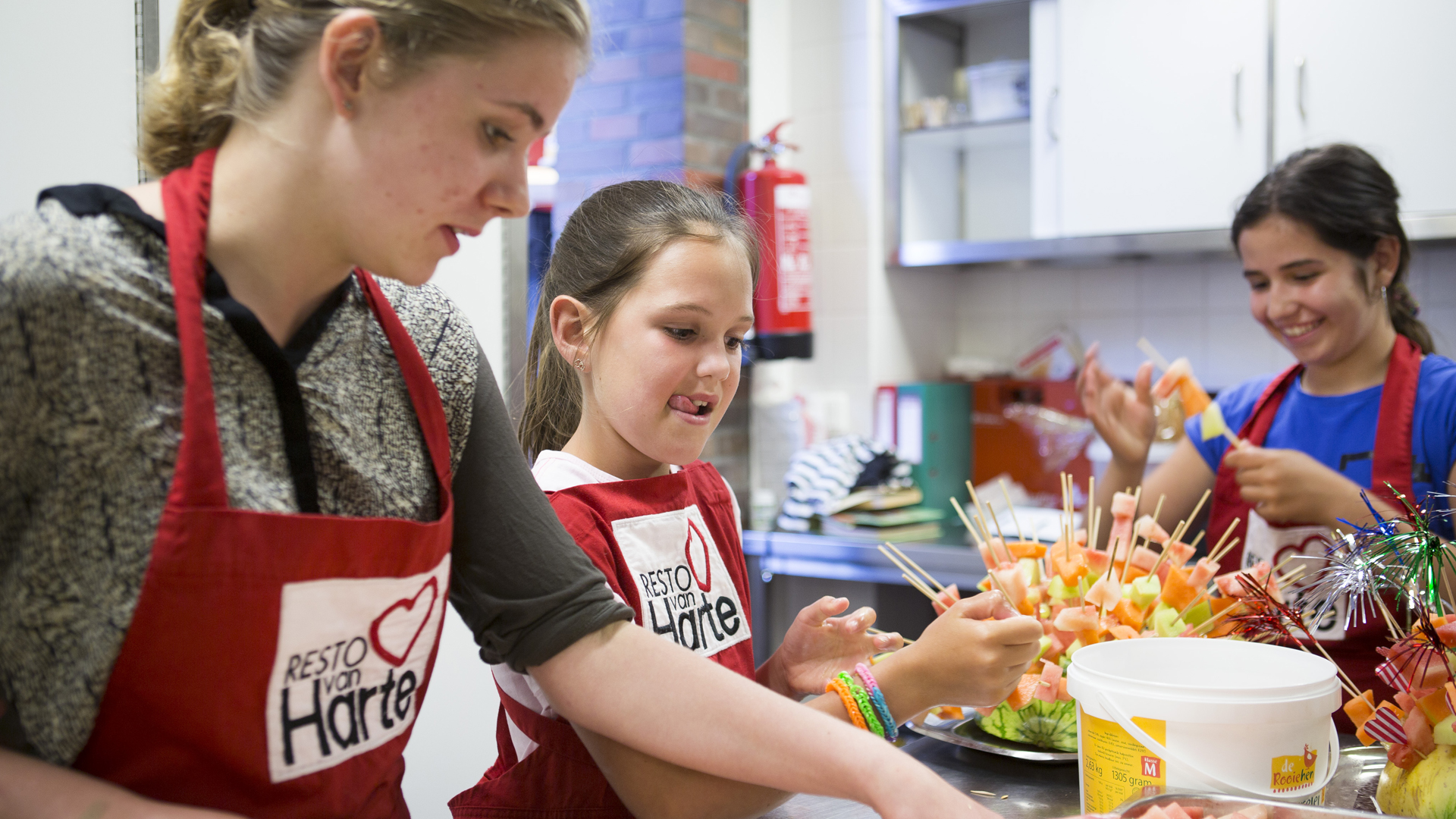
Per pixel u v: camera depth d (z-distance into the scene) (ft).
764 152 9.64
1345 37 8.16
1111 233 9.16
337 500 2.33
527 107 2.15
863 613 3.37
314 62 2.07
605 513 3.22
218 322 2.13
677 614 3.32
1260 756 2.56
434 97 2.06
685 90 9.47
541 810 3.06
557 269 3.69
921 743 3.72
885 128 10.12
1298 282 5.42
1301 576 3.84
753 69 10.29
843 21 10.32
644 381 3.26
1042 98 9.43
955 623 2.97
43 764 2.01
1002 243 9.57
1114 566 3.76
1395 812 2.78
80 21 4.13
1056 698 3.26
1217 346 9.82
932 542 8.72
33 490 1.98
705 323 3.27
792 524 9.48
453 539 2.77
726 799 2.73
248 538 2.06
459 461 2.72
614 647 2.70
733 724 2.59
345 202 2.13
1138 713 2.65
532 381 3.93
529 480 2.85
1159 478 6.26
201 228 2.12
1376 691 4.22
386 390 2.49
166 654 2.02
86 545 1.99
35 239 1.96
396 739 2.46
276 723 2.17
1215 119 8.68
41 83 4.01
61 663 2.01
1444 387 5.27
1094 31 9.12
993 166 10.67
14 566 1.99
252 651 2.09
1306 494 4.96
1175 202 8.87
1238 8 8.53
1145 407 5.74
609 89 9.86
